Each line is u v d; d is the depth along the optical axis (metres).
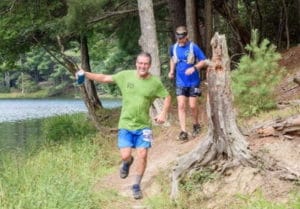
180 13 18.72
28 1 16.91
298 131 7.37
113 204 7.55
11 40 18.05
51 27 16.09
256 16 21.39
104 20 18.88
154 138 11.88
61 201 7.31
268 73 9.69
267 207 6.25
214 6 19.34
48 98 80.81
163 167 8.46
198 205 6.86
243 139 7.17
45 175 9.41
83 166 10.62
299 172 6.66
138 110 6.92
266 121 8.00
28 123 29.39
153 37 13.43
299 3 18.86
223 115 7.21
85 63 23.20
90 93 23.39
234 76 9.45
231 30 21.34
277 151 7.16
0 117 36.94
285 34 20.27
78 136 15.76
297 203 6.17
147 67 6.78
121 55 34.34
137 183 7.28
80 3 13.86
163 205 7.09
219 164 7.22
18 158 12.74
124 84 6.91
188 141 9.63
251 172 6.89
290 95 10.88
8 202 7.49
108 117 20.56
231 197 6.73
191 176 7.25
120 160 11.24
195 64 9.43
